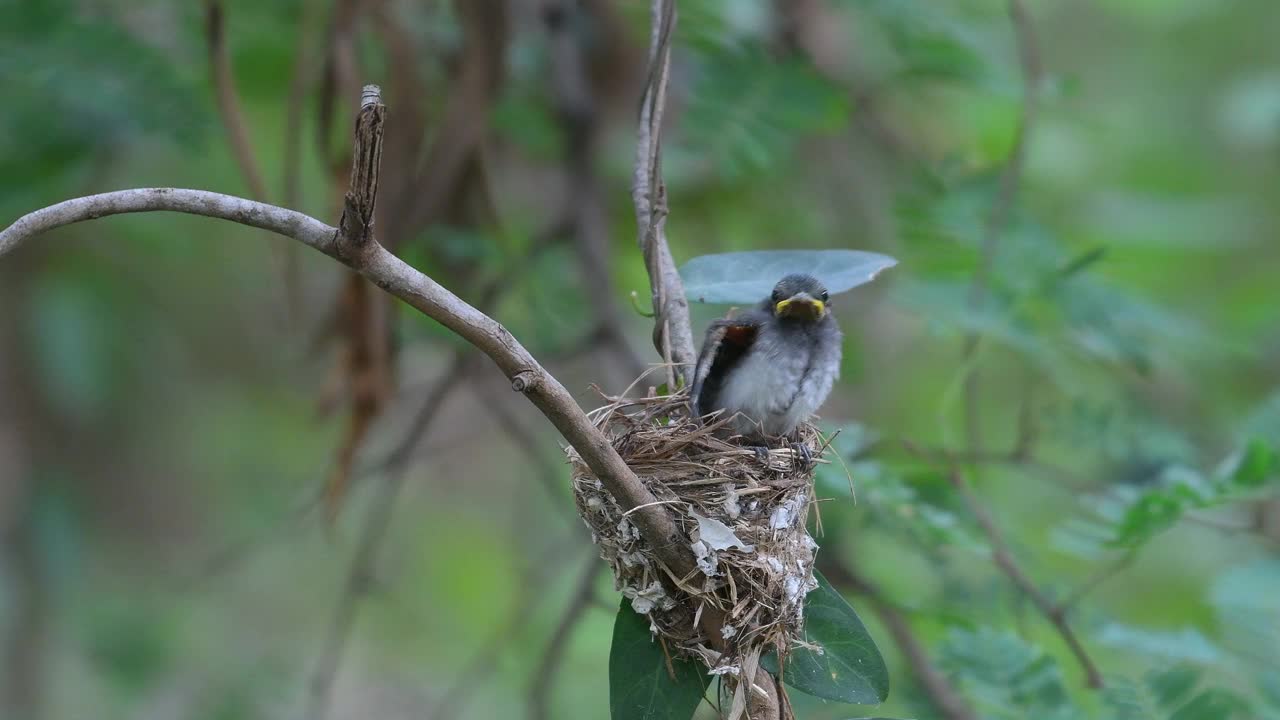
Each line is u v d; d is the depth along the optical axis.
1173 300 14.83
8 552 14.52
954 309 10.44
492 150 12.99
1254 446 7.96
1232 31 17.45
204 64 11.61
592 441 5.35
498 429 16.88
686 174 13.71
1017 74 12.48
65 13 10.95
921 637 10.72
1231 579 9.64
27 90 11.39
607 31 13.25
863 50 13.59
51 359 13.77
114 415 17.14
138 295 15.63
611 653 6.30
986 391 14.16
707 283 7.02
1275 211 16.72
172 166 13.48
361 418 9.88
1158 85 17.61
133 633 15.93
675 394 6.80
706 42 11.55
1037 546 13.05
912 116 14.31
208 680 16.39
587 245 12.41
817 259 7.10
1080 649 8.62
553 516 16.92
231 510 19.09
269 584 19.84
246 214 4.82
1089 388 12.70
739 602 6.20
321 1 10.69
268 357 18.22
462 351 10.62
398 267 4.86
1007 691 7.89
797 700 9.88
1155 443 11.10
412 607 19.66
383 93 10.35
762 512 6.66
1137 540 8.45
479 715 17.70
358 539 20.33
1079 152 15.00
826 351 8.14
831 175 14.14
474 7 10.45
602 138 13.59
